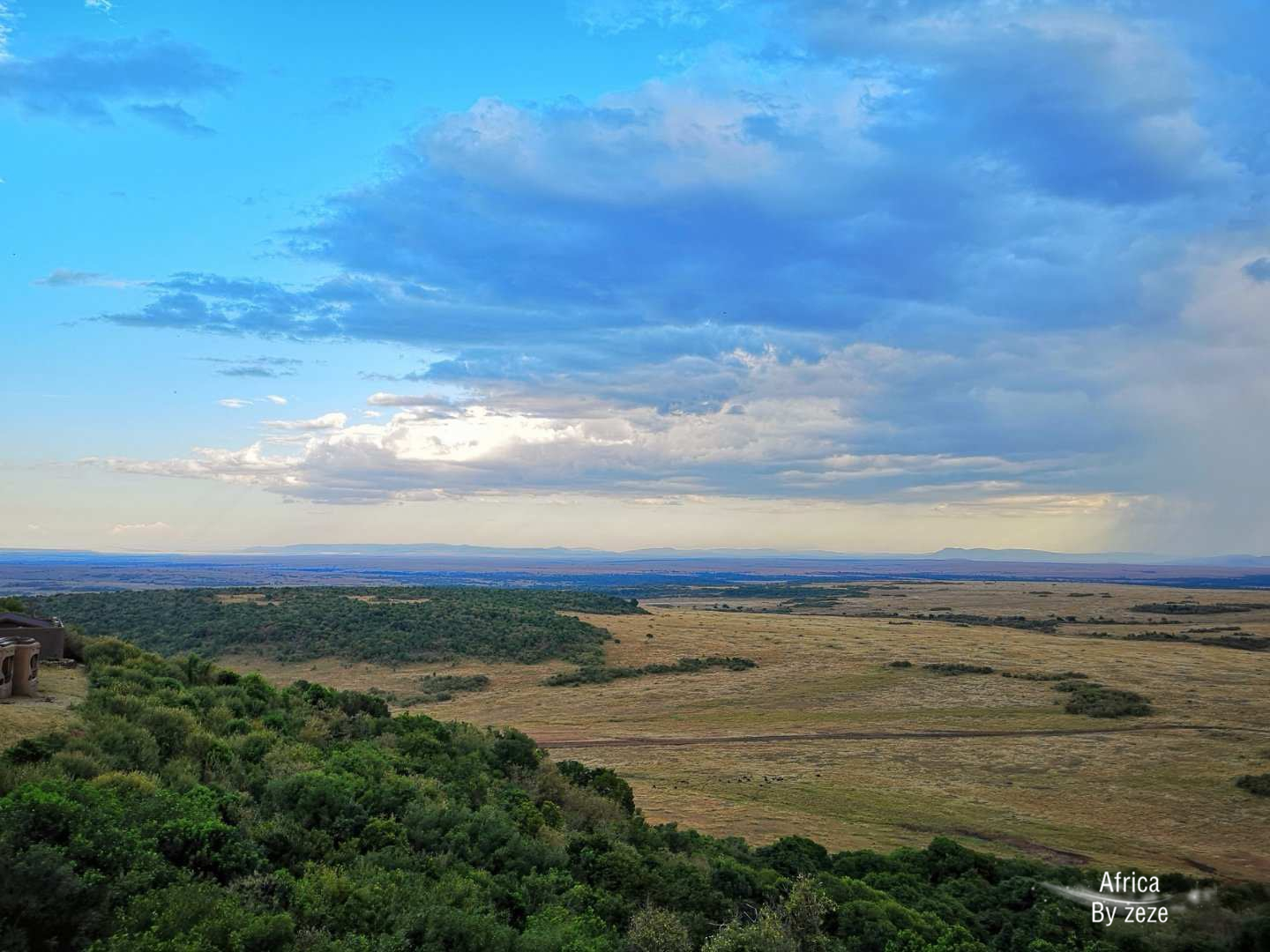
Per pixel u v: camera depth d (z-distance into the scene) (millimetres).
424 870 21531
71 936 13648
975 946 25172
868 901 27906
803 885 24500
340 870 19875
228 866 17750
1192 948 28016
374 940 16453
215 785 24438
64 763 21578
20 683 28000
